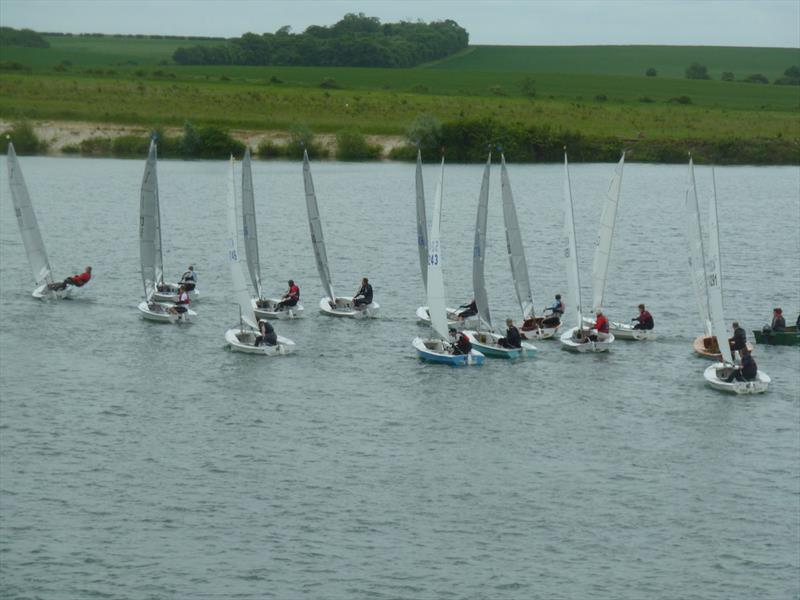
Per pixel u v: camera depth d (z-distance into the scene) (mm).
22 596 97562
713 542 108062
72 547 105625
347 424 136250
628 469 123938
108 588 98938
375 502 115562
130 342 169375
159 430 133500
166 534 108375
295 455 126875
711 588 100000
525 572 102375
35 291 197375
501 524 111312
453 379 152875
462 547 106500
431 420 137750
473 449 129125
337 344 168875
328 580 100625
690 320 187375
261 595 98188
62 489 117188
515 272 175875
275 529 109562
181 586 99438
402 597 98000
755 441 131500
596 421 137750
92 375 153125
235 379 152125
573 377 153750
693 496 117375
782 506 115188
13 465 122625
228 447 128875
